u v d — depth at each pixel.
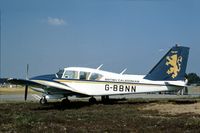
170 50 24.06
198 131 12.12
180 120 14.92
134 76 23.88
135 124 14.10
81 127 13.47
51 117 15.98
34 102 25.72
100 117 16.45
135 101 26.03
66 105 23.17
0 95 40.88
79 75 23.77
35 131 12.41
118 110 19.89
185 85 23.80
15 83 22.55
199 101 24.48
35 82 22.50
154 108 20.61
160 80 23.81
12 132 12.34
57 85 23.06
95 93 23.66
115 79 23.64
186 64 24.11
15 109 20.83
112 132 12.40
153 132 12.27
